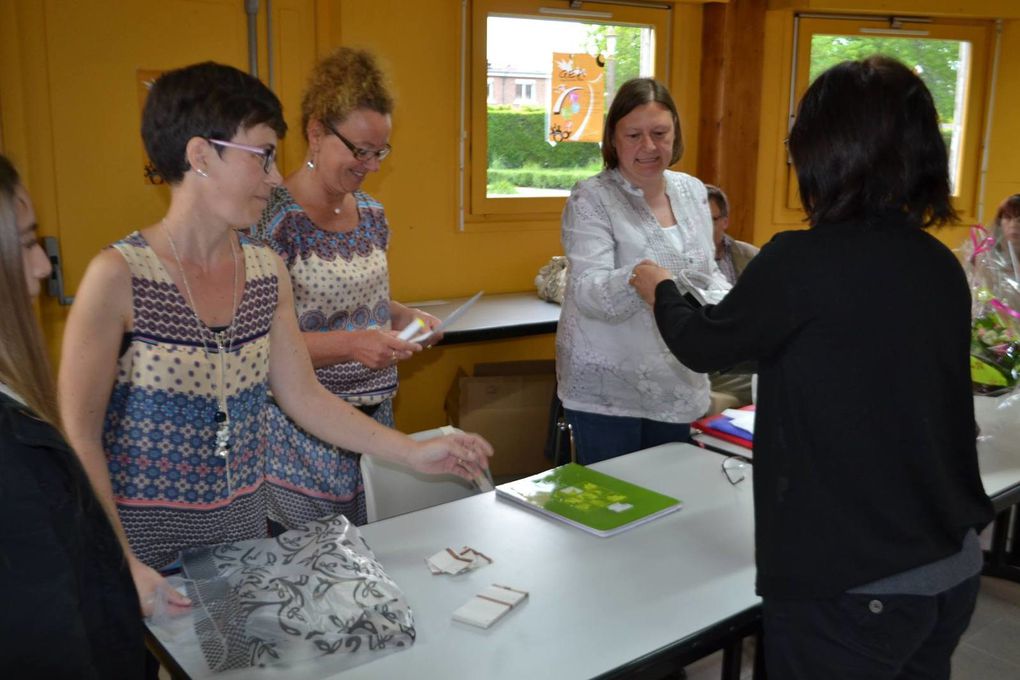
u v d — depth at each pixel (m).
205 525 1.44
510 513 1.70
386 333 1.90
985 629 2.71
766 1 4.22
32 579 0.78
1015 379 2.41
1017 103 4.70
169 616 1.25
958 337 1.19
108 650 0.94
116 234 3.16
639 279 1.59
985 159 4.76
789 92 4.45
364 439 1.57
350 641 1.21
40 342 0.89
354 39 3.52
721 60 4.30
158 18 3.11
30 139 2.96
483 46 3.83
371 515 1.86
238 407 1.44
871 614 1.14
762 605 1.31
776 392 1.20
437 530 1.62
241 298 1.42
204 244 1.37
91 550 0.90
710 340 1.27
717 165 4.43
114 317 1.29
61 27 2.95
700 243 2.26
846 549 1.13
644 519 1.65
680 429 2.29
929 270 1.17
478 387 3.55
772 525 1.19
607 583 1.42
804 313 1.15
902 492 1.15
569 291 2.26
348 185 1.90
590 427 2.29
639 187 2.20
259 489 1.54
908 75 1.16
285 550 1.38
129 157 3.14
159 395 1.35
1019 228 2.71
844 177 1.16
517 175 4.08
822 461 1.15
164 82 1.29
